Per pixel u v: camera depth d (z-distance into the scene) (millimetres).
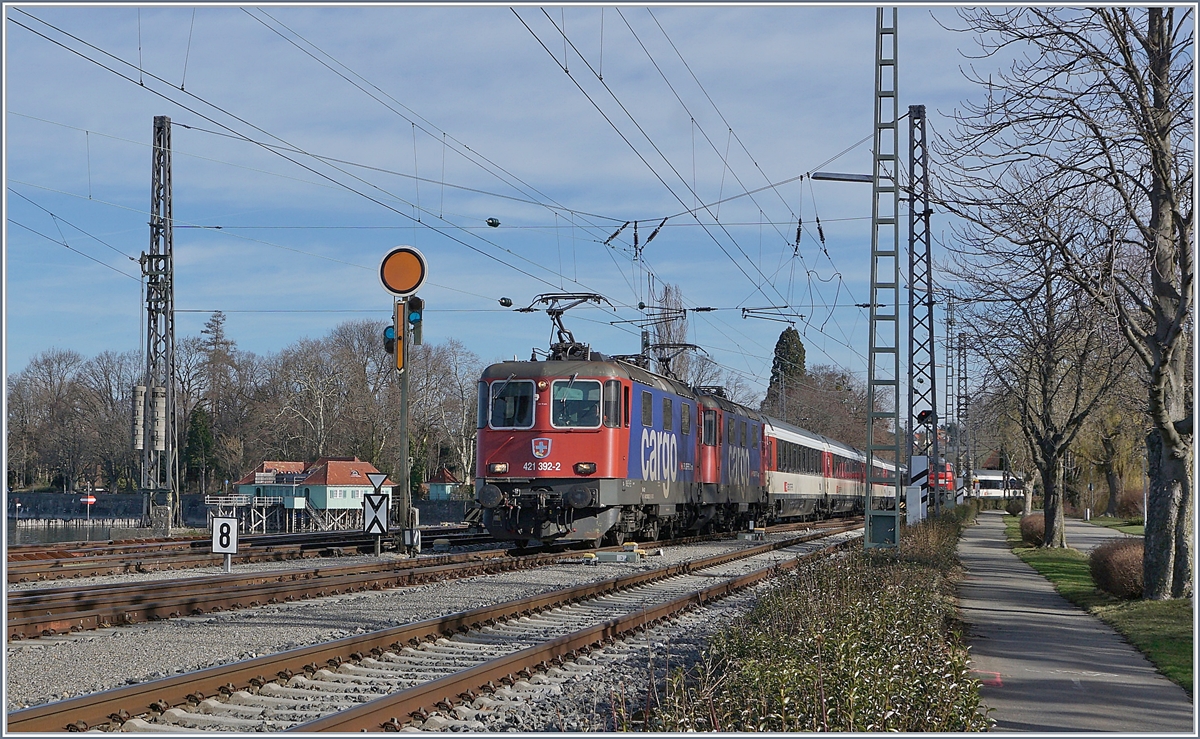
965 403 55594
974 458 97062
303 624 12867
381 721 8031
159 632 11961
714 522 33406
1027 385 32875
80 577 18047
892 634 9750
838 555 21406
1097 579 20578
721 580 20250
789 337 88062
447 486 77125
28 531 69812
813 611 10828
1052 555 32094
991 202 17125
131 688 8062
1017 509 89500
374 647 10797
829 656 8414
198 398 90438
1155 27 16203
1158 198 16703
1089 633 15031
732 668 8953
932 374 40312
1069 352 24625
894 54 23641
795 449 42938
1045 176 17062
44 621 11812
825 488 49594
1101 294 16234
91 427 97875
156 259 40969
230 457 89812
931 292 31891
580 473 23406
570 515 23672
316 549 23172
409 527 23047
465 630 12633
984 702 10188
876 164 23750
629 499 24266
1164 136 15883
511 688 9664
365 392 79000
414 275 22797
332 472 65688
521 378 23984
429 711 8570
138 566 19125
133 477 96500
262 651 10906
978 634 14727
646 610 14016
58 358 101688
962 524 49281
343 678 9719
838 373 96625
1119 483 68938
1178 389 17188
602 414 23562
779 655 8586
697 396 30109
